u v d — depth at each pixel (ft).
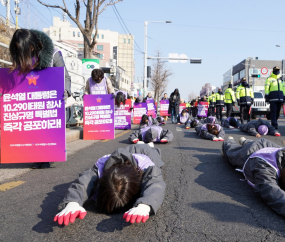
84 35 40.29
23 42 11.10
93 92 24.91
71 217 6.93
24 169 13.70
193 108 81.66
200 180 11.80
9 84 13.29
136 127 39.91
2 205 9.10
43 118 13.35
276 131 27.04
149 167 8.85
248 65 198.59
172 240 6.87
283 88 28.96
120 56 314.14
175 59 79.77
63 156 13.38
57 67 13.19
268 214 8.25
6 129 13.39
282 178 8.80
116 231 7.33
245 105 38.91
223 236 7.02
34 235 7.18
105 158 9.40
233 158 12.88
